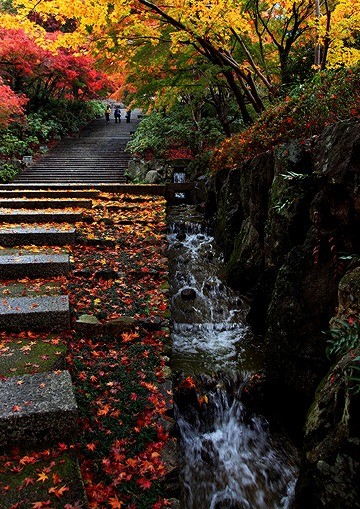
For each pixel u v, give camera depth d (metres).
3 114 13.98
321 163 3.35
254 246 5.89
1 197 9.02
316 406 2.72
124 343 3.99
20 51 15.51
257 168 5.49
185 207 10.63
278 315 3.87
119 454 2.70
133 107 10.05
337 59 6.07
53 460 2.45
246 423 4.02
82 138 20.48
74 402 2.65
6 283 4.82
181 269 6.95
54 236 6.18
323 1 7.40
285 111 5.14
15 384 2.86
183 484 3.37
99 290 4.86
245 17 6.98
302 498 2.61
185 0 5.89
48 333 3.89
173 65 8.74
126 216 7.94
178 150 14.56
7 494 2.19
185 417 3.89
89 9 5.46
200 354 4.70
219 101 12.34
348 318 2.71
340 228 3.30
